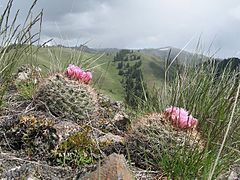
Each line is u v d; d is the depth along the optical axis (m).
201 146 0.36
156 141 0.37
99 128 0.44
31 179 0.30
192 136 0.37
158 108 0.50
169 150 0.36
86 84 0.46
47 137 0.36
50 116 0.41
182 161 0.34
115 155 0.30
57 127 0.37
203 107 0.45
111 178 0.28
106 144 0.38
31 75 0.53
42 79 0.48
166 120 0.37
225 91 0.47
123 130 0.47
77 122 0.43
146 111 0.50
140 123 0.38
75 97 0.43
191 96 0.48
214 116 0.44
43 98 0.44
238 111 0.46
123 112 0.52
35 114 0.41
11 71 0.41
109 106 0.54
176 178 0.33
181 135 0.36
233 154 0.39
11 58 0.41
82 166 0.34
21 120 0.37
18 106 0.43
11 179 0.30
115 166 0.29
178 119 0.37
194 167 0.33
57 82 0.44
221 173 0.34
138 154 0.37
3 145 0.36
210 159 0.33
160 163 0.36
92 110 0.45
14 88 0.50
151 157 0.37
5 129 0.37
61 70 0.53
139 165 0.37
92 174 0.29
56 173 0.33
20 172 0.31
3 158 0.33
